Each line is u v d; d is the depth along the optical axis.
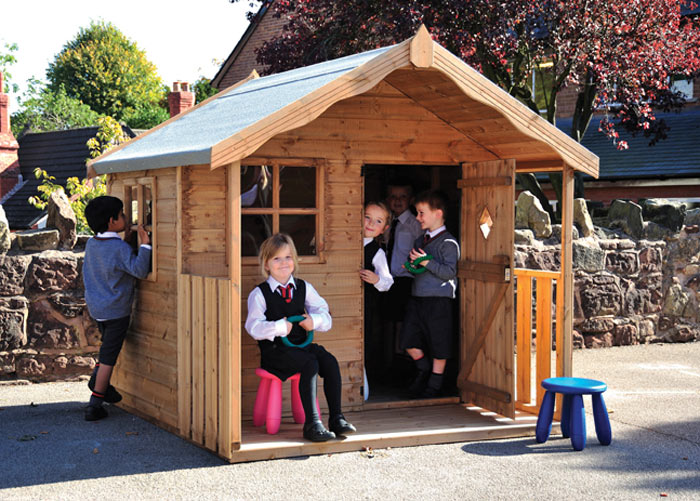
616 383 7.96
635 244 10.35
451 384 7.21
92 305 6.25
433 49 5.34
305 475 4.94
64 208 7.91
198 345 5.50
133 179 6.46
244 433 5.64
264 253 5.59
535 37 14.04
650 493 4.70
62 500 4.48
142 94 64.75
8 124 30.31
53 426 6.09
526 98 14.94
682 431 6.12
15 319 7.59
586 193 20.09
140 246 6.19
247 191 5.96
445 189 7.42
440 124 6.51
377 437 5.56
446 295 6.61
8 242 7.66
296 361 5.45
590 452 5.52
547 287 6.34
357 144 6.26
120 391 6.73
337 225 6.21
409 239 7.16
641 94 14.20
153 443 5.63
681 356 9.53
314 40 14.56
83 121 45.88
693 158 18.42
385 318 7.73
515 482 4.86
